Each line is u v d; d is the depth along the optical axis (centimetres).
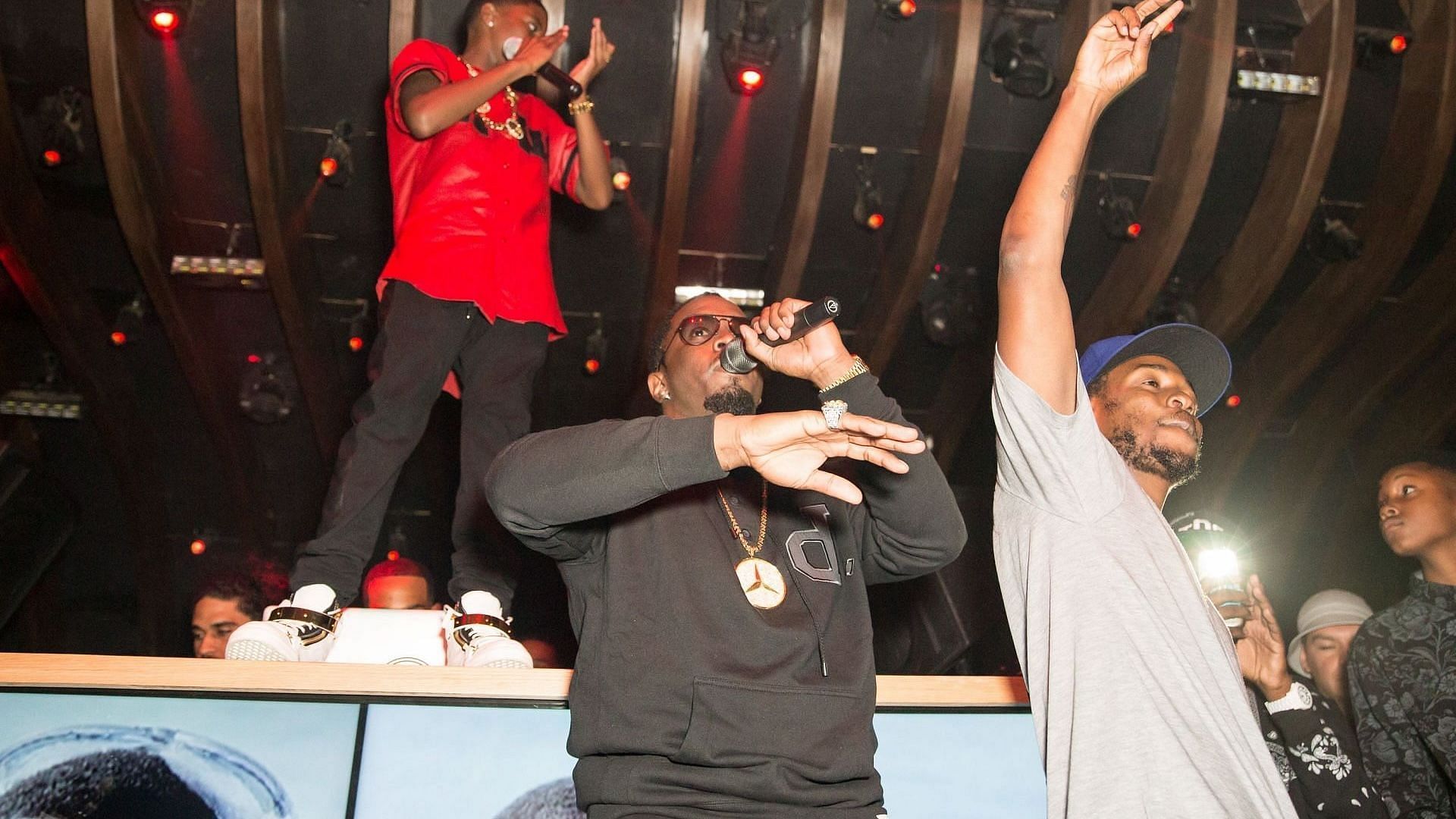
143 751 138
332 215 602
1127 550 131
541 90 550
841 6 543
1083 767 121
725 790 120
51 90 554
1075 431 131
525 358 245
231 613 381
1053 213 133
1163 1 139
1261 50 562
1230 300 630
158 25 523
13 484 372
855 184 609
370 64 549
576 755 130
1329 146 570
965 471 736
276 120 548
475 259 238
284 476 747
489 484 130
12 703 139
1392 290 670
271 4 530
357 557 216
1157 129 598
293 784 138
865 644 137
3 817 133
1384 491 249
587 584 140
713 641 129
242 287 611
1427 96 568
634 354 683
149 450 723
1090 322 643
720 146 592
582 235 622
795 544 143
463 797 140
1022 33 556
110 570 773
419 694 145
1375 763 219
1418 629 222
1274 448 743
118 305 653
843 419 112
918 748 153
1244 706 129
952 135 561
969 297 650
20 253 593
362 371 681
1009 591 140
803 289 662
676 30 545
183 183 586
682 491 142
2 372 680
